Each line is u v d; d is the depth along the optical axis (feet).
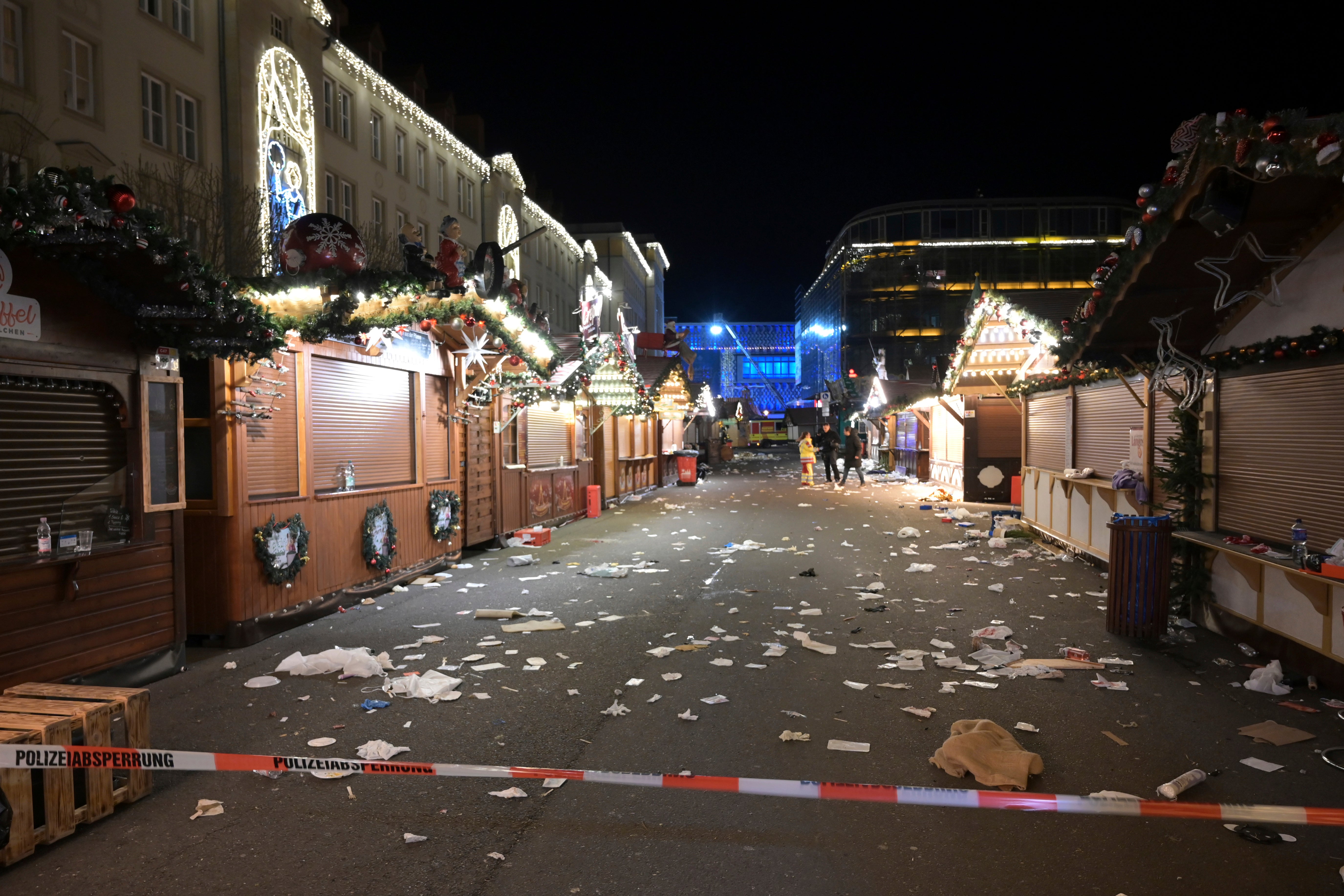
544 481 50.90
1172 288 23.03
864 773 14.25
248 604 23.84
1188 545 24.73
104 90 60.13
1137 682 19.20
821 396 184.34
